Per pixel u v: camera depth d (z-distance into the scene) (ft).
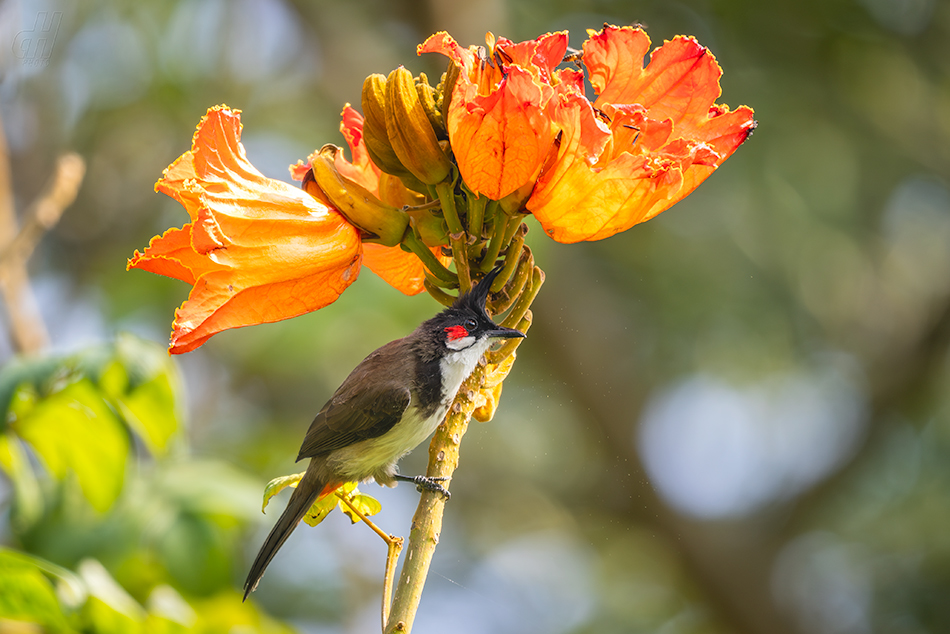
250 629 19.20
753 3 40.91
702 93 13.24
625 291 47.34
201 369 44.80
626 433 45.78
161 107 45.73
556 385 47.85
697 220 45.11
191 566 18.99
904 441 48.32
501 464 52.31
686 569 46.60
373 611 38.63
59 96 44.83
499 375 13.52
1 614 16.06
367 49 47.57
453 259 14.56
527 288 13.71
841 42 41.73
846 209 44.62
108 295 42.01
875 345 46.91
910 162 44.60
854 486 48.39
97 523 19.26
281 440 39.73
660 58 13.21
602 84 13.42
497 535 54.54
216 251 12.25
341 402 16.79
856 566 47.14
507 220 13.20
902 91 43.96
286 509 16.22
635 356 46.80
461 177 13.14
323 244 12.94
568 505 51.62
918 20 42.29
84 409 17.70
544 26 43.14
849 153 44.29
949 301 44.29
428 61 44.88
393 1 44.24
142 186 47.50
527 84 11.53
